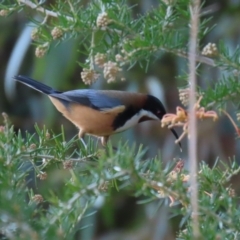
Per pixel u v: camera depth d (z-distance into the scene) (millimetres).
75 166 7082
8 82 16359
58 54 16266
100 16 7227
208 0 17766
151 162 5648
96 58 7074
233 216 5410
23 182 5672
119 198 17734
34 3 7738
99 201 13352
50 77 16406
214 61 7117
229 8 17328
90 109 10047
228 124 16781
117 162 5148
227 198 5484
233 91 6758
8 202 4641
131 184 5273
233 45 16469
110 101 10016
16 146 6445
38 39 7621
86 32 7438
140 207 17438
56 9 7578
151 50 7062
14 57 16109
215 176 6332
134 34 7406
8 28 18578
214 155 16719
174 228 16250
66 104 10227
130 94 10195
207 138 16734
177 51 7121
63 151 6906
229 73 8086
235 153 17000
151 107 10281
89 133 10391
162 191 5496
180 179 5484
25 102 18922
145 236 16188
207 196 5859
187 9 7262
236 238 5863
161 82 18297
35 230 4789
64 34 7570
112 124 10109
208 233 5316
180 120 5941
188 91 6688
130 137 16766
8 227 4789
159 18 7227
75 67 17062
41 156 6777
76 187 5051
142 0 16859
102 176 5094
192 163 5062
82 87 17359
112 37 7414
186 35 7637
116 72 6824
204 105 6703
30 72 18156
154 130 17484
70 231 5094
